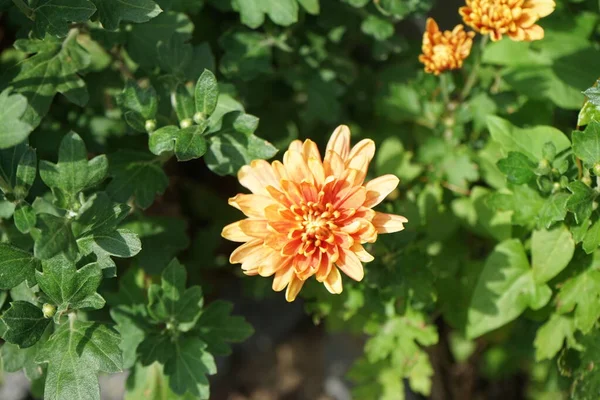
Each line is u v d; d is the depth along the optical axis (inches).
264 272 15.3
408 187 19.9
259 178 16.0
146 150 19.5
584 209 16.1
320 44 20.3
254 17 18.4
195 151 16.0
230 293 24.7
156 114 17.2
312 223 15.3
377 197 15.7
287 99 21.4
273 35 19.5
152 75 18.4
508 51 19.4
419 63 20.8
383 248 17.8
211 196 22.5
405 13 18.6
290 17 18.2
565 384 20.7
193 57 17.8
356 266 15.4
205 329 17.7
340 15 19.9
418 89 19.9
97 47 19.1
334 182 15.4
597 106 16.0
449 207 19.6
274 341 25.2
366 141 15.8
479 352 23.0
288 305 25.3
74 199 16.1
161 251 18.8
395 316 18.8
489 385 24.4
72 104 19.6
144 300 18.6
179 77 17.5
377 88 21.5
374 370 20.2
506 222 18.4
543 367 22.9
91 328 15.9
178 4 18.4
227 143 16.6
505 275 17.8
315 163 15.2
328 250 15.4
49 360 15.7
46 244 15.5
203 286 21.1
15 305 15.7
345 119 21.6
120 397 23.7
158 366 18.2
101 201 16.2
